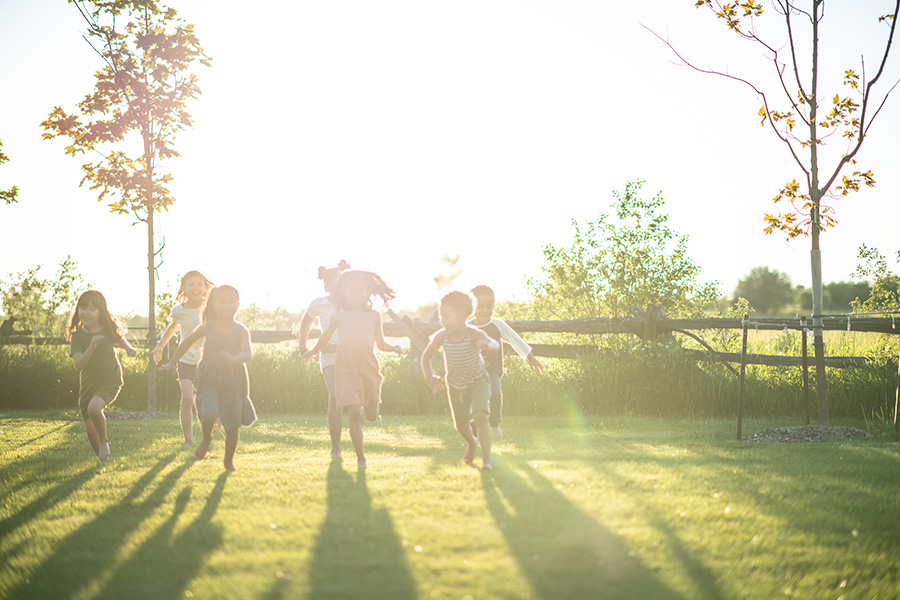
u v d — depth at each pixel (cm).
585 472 543
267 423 990
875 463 588
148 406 1130
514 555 335
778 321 798
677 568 318
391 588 295
